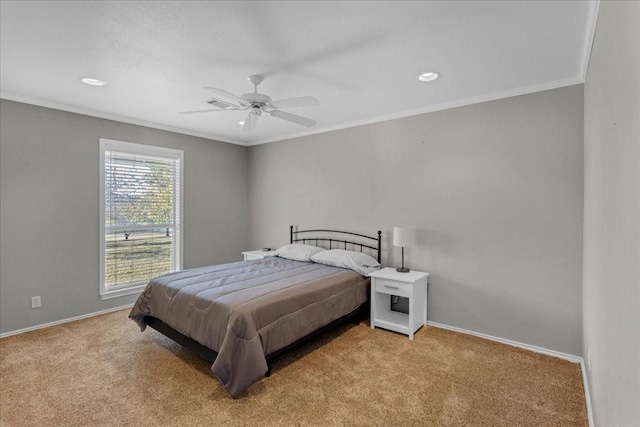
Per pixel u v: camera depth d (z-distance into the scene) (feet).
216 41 7.04
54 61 8.03
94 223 12.45
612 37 4.39
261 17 6.14
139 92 10.22
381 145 12.82
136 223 13.82
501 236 10.14
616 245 4.09
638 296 2.96
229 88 9.82
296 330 8.61
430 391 7.59
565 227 9.09
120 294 13.25
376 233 13.03
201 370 8.49
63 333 10.78
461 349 9.71
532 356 9.25
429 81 9.22
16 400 7.16
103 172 12.65
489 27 6.44
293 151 15.89
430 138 11.55
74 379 8.02
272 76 8.90
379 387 7.75
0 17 6.14
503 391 7.57
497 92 10.00
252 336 7.36
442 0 5.61
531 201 9.61
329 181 14.52
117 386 7.73
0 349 9.59
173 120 13.44
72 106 11.60
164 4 5.74
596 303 5.99
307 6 5.78
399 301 12.48
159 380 8.00
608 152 4.75
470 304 10.78
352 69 8.43
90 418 6.61
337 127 14.11
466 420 6.59
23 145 10.82
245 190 17.89
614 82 4.25
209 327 7.95
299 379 8.11
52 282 11.49
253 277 10.44
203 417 6.67
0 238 10.45
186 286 9.39
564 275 9.12
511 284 9.98
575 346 9.00
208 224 16.24
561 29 6.49
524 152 9.71
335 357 9.25
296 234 15.81
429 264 11.64
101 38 6.93
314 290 9.44
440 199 11.34
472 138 10.64
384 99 10.74
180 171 15.06
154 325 9.91
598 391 5.53
